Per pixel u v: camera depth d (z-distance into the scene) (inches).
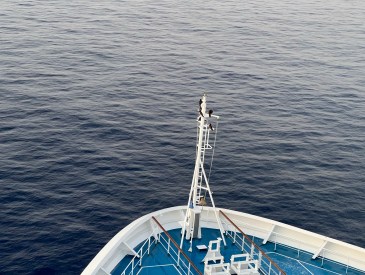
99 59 4190.5
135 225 1448.1
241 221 1547.7
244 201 2345.0
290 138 3021.7
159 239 1467.8
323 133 3115.2
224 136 2987.2
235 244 1486.2
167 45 4744.1
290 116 3339.1
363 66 4549.7
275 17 6220.5
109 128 2977.4
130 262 1373.0
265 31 5521.7
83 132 2906.0
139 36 4960.6
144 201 2303.2
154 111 3265.3
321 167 2711.6
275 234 1507.1
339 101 3654.0
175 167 2623.0
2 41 4434.1
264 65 4377.5
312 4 7234.3
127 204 2269.9
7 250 1905.8
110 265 1352.1
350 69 4439.0
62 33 4837.6
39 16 5398.6
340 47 5113.2
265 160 2743.6
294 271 1397.6
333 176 2625.5
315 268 1413.6
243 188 2454.5
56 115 3080.7
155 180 2487.7
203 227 1540.4
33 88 3457.2
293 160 2765.7
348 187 2527.1
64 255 1902.1
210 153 2775.6
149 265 1376.7
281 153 2837.1
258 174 2593.5
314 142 2989.7
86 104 3275.1
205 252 1438.2
